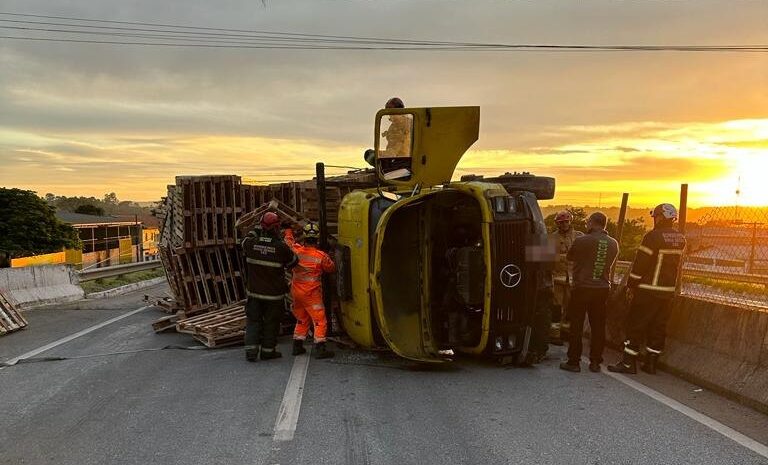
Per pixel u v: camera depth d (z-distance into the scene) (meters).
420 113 7.24
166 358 7.32
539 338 6.56
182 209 9.09
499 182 7.53
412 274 7.14
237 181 9.66
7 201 27.52
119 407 5.35
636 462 4.00
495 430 4.62
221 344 7.93
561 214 8.33
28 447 4.43
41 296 13.38
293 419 4.93
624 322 7.32
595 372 6.41
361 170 8.46
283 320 8.67
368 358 7.11
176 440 4.51
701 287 14.71
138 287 18.09
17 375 6.61
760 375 5.20
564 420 4.84
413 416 4.98
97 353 7.72
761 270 16.22
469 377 6.24
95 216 45.62
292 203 9.94
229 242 9.45
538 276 6.47
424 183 7.38
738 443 4.31
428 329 6.98
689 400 5.36
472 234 7.16
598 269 6.30
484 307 6.33
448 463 4.02
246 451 4.27
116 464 4.09
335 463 4.04
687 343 6.24
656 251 6.07
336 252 7.27
